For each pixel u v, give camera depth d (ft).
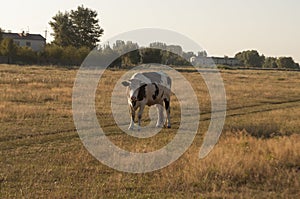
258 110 74.38
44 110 60.03
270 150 36.50
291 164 33.45
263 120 60.95
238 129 49.96
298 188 28.27
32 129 47.88
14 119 52.54
